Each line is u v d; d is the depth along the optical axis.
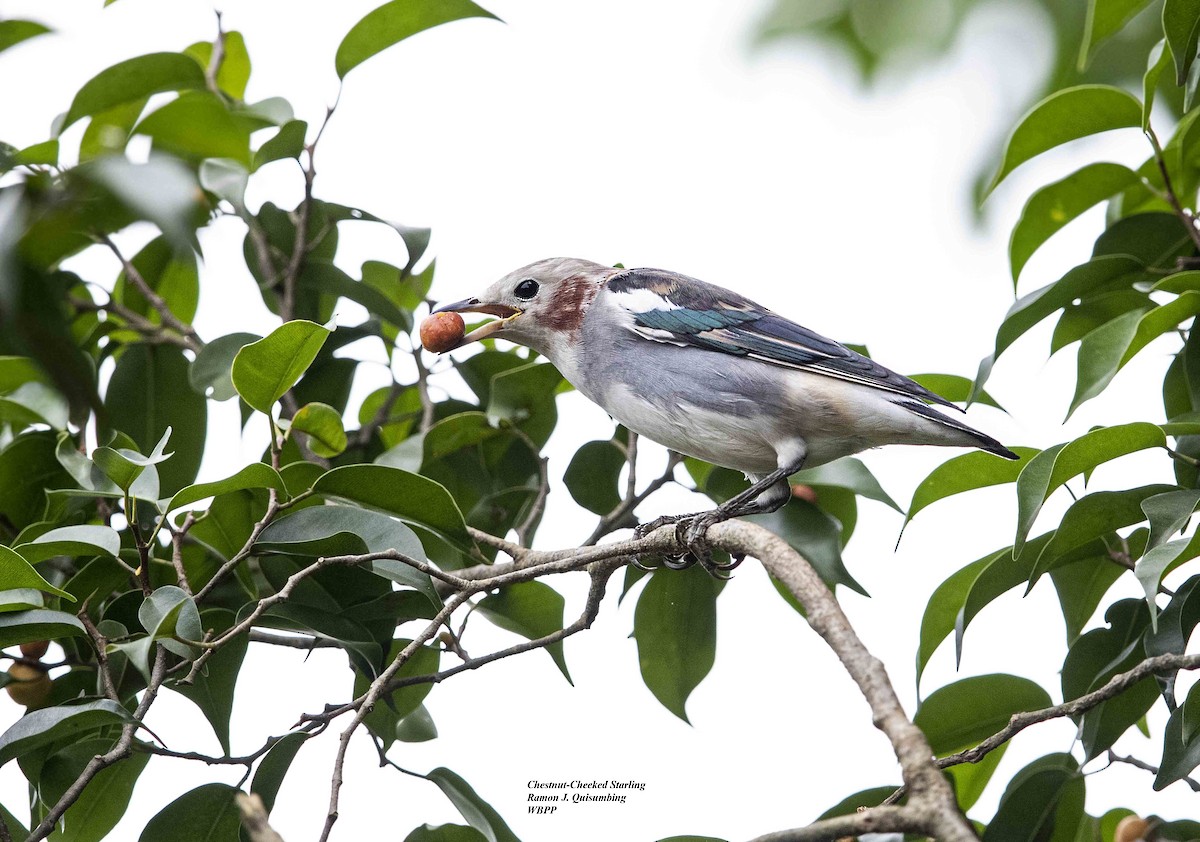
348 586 8.94
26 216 4.12
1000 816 8.09
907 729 6.11
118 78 9.53
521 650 8.85
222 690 8.66
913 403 10.16
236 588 9.23
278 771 8.10
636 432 10.98
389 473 8.56
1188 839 7.60
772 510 10.12
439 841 8.54
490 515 10.85
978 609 8.59
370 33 9.98
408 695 9.94
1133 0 9.24
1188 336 8.61
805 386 10.30
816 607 6.96
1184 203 9.91
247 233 11.10
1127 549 8.76
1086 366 8.47
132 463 7.79
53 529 8.59
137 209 4.10
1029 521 7.66
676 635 10.38
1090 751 8.01
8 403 9.56
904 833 5.75
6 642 7.80
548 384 10.99
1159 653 7.70
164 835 8.13
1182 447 8.35
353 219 10.55
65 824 8.87
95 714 7.30
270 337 8.09
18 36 7.55
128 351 10.72
